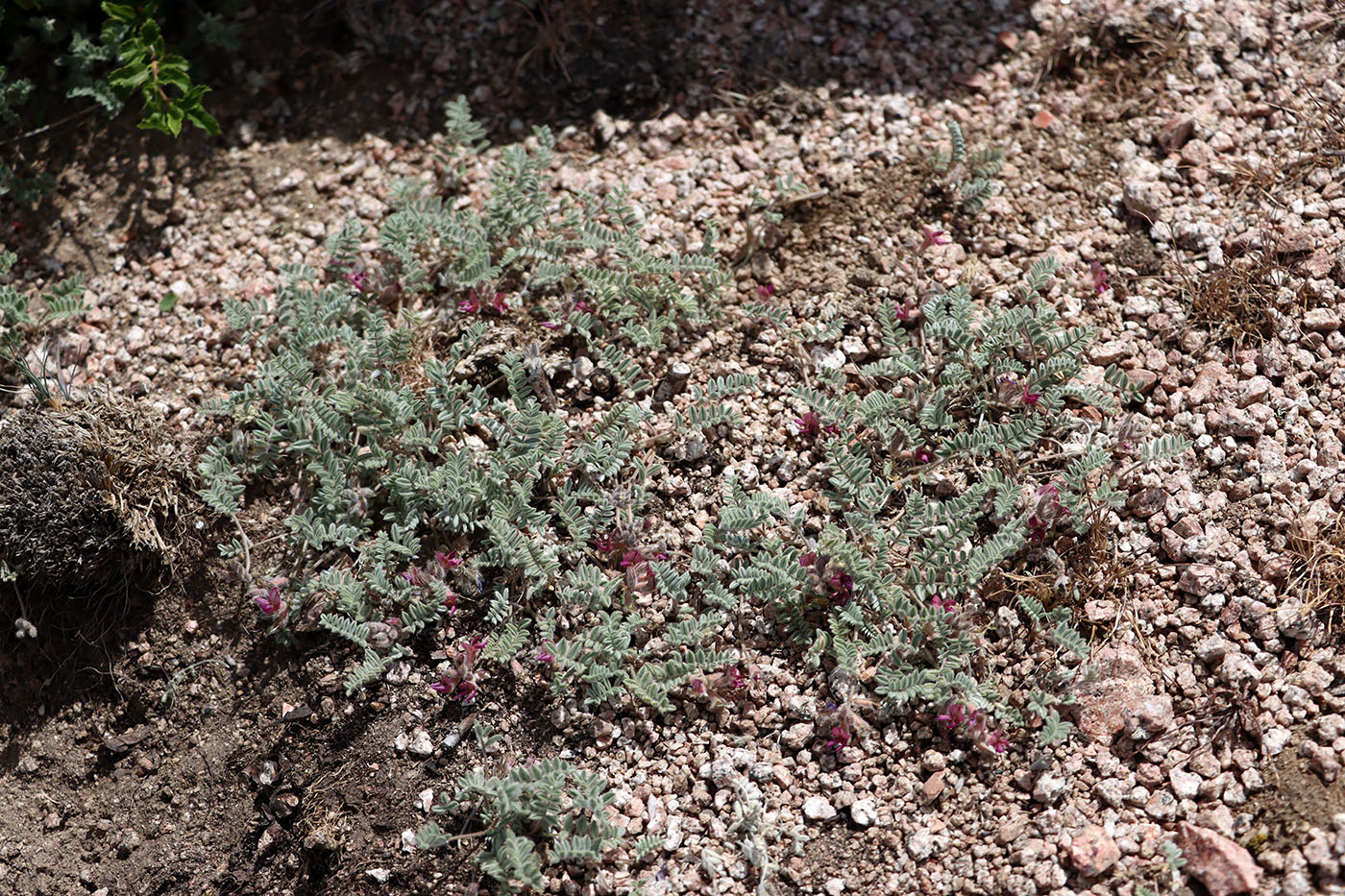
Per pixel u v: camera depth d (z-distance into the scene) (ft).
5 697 4.56
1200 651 4.35
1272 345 4.57
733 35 5.03
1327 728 4.24
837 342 4.64
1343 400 4.50
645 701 4.38
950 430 4.55
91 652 4.55
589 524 4.47
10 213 4.98
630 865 4.29
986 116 4.90
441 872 4.32
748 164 4.87
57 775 4.51
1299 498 4.43
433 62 5.06
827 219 4.79
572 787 4.33
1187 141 4.82
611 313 4.67
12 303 4.71
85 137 5.03
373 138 4.99
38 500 4.52
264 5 5.09
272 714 4.46
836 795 4.31
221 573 4.56
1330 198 4.71
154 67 4.84
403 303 4.74
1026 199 4.78
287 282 4.82
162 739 4.50
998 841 4.25
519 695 4.41
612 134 4.93
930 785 4.30
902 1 5.05
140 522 4.54
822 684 4.38
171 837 4.43
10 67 5.06
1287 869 4.14
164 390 4.72
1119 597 4.41
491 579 4.49
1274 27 4.95
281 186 4.95
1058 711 4.34
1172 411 4.54
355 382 4.60
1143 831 4.23
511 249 4.71
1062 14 5.01
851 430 4.56
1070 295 4.66
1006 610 4.41
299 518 4.48
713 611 4.44
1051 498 4.39
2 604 4.56
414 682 4.44
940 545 4.40
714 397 4.56
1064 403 4.58
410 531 4.48
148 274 4.87
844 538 4.41
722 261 4.76
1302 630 4.33
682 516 4.52
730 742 4.35
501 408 4.56
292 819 4.40
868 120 4.90
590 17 5.06
